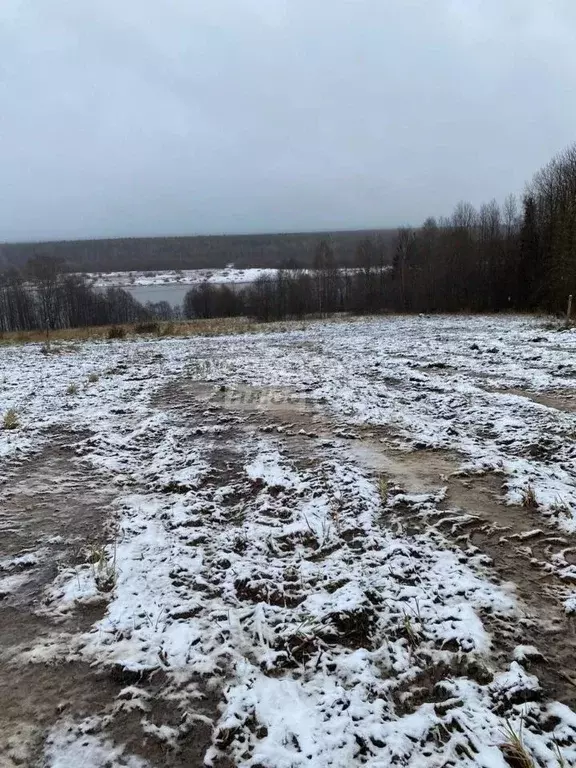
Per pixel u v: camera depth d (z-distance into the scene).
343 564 3.12
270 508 3.88
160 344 16.05
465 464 4.60
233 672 2.32
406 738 1.95
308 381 8.45
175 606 2.78
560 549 3.19
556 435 5.16
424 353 11.16
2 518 3.83
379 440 5.37
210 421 6.32
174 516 3.79
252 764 1.87
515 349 10.96
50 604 2.83
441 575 2.96
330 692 2.18
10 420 6.09
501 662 2.31
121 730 2.02
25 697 2.19
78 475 4.62
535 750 1.87
